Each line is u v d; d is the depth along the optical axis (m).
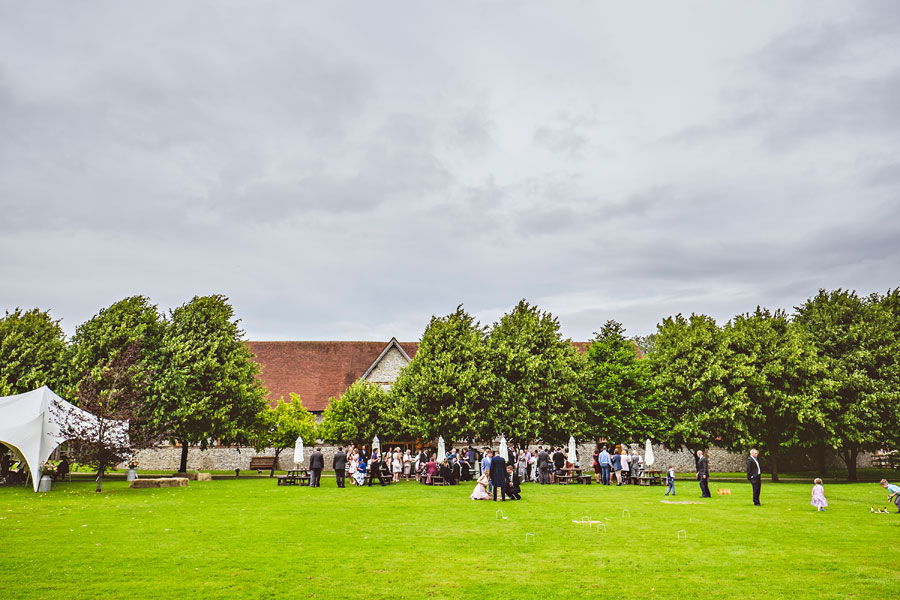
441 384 37.09
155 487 26.77
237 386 36.88
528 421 36.41
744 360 36.47
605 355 43.97
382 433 44.44
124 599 8.37
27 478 28.11
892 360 36.34
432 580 9.52
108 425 24.81
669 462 47.16
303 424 44.97
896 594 8.74
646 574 9.93
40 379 33.97
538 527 15.00
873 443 36.78
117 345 35.28
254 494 23.84
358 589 8.98
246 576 9.70
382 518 16.62
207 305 39.31
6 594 8.54
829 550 12.00
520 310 42.44
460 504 20.36
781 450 38.38
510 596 8.63
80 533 13.70
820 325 38.78
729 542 12.91
